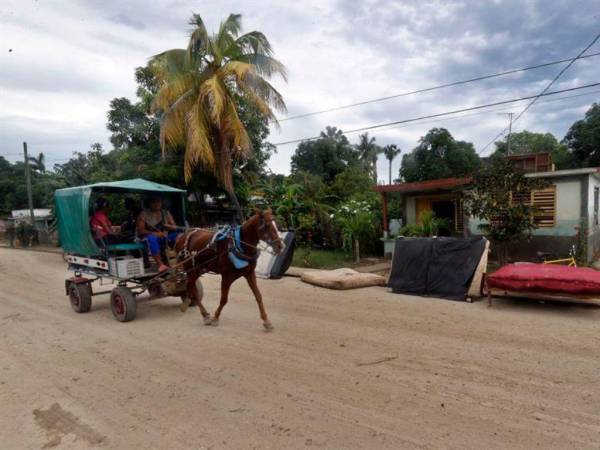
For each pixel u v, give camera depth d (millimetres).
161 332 6984
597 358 5227
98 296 10484
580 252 11969
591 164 26281
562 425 3688
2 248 29828
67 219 8391
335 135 43219
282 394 4453
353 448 3420
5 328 7641
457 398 4254
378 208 18328
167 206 9328
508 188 10711
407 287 9648
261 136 20484
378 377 4832
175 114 15539
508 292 8750
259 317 7758
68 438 3746
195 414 4082
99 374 5219
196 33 15156
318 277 10836
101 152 30672
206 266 7297
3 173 49469
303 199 18500
